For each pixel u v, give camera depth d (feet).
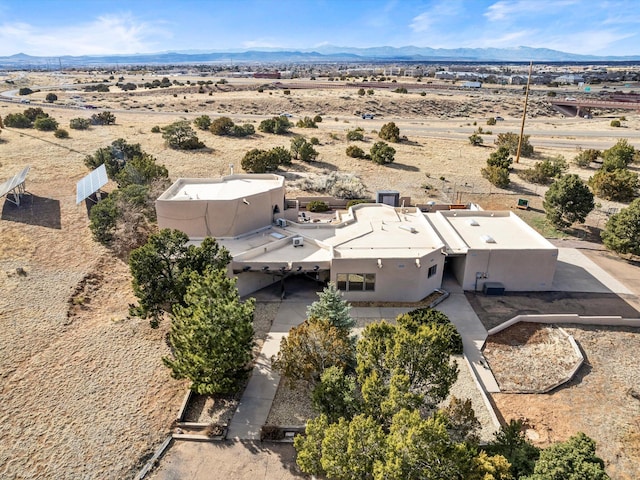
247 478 49.85
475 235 98.48
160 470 50.70
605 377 67.56
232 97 375.45
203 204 94.07
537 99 422.41
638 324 80.38
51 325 74.08
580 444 41.42
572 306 86.53
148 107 316.60
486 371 68.18
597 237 121.49
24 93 382.01
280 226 103.45
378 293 86.48
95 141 189.37
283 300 86.48
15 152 166.30
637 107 372.17
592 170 182.91
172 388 62.90
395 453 38.32
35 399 59.26
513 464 43.60
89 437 54.29
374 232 99.40
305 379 59.41
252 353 70.79
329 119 295.48
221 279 62.49
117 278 92.12
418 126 281.54
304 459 45.32
